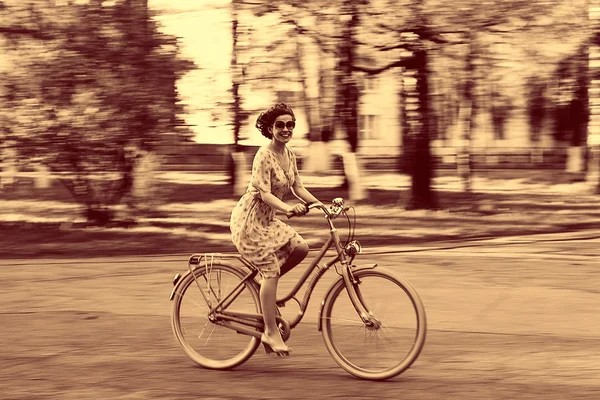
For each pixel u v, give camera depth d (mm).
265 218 5941
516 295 9008
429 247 13672
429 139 21781
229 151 25891
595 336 7000
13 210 20656
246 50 18875
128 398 5277
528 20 20234
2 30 17203
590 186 27297
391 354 5656
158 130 17422
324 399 5215
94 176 17594
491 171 34094
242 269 6059
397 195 27297
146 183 17797
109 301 8945
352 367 5758
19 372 5949
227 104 18422
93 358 6371
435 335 7062
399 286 5633
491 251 12977
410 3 19156
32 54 17156
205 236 15930
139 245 14633
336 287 5809
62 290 9695
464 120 22641
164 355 6469
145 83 17328
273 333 5879
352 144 22672
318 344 6785
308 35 19719
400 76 21016
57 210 20625
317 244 14133
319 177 28750
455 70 20906
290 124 5887
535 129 24297
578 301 8648
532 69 21219
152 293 9445
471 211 21062
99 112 16953
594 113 22297
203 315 6137
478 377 5703
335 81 20141
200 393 5383
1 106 17141
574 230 16422
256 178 5848
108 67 17281
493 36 20594
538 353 6395
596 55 21156
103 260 12539
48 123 17031
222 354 6070
